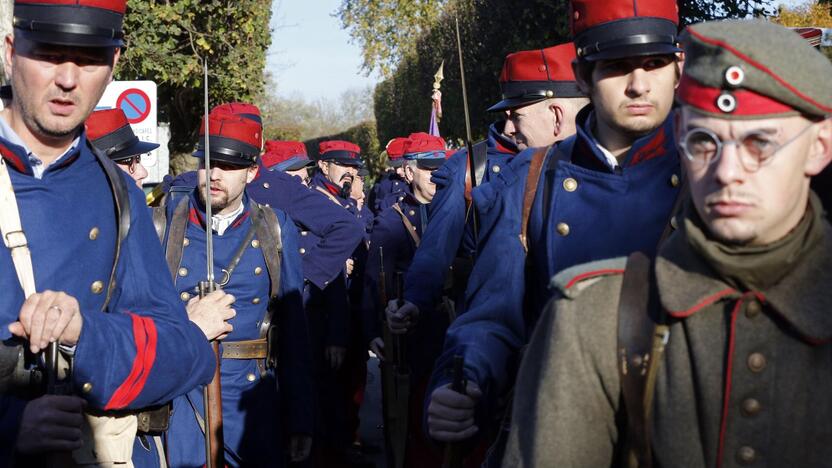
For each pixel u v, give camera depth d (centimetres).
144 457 307
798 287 168
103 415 282
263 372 469
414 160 727
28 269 269
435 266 410
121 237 291
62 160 281
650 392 176
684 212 177
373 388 1068
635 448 178
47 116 270
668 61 264
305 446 477
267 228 474
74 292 278
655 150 263
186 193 478
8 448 260
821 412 166
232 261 463
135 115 934
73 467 277
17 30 267
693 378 173
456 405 252
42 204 276
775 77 161
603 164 269
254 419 462
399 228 651
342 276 669
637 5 261
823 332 165
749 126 163
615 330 181
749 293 170
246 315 464
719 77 164
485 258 281
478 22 1145
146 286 298
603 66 266
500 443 275
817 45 369
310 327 668
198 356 302
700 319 173
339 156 1096
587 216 267
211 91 1565
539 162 284
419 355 529
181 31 1429
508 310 275
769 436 168
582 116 282
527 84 403
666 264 177
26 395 267
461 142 1256
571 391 182
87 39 267
